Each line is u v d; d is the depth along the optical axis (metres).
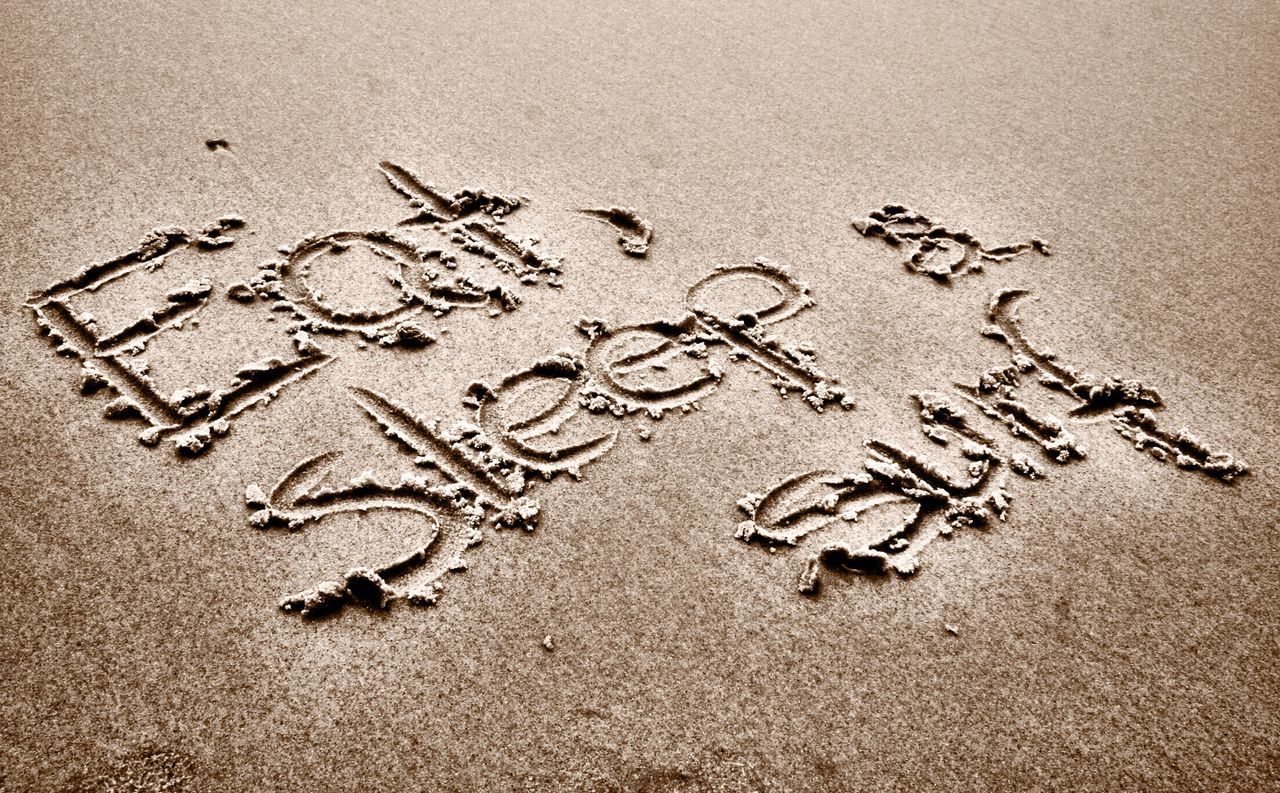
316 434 0.98
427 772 0.85
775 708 0.88
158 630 0.88
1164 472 1.02
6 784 0.83
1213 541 0.98
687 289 1.12
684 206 1.21
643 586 0.93
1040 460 1.02
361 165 1.20
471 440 0.99
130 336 1.02
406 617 0.90
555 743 0.86
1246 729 0.90
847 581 0.94
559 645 0.90
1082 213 1.25
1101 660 0.92
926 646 0.92
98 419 0.97
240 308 1.06
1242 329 1.13
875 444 1.02
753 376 1.06
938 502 0.99
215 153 1.19
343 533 0.93
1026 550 0.97
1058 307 1.14
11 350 1.00
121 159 1.16
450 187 1.19
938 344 1.10
